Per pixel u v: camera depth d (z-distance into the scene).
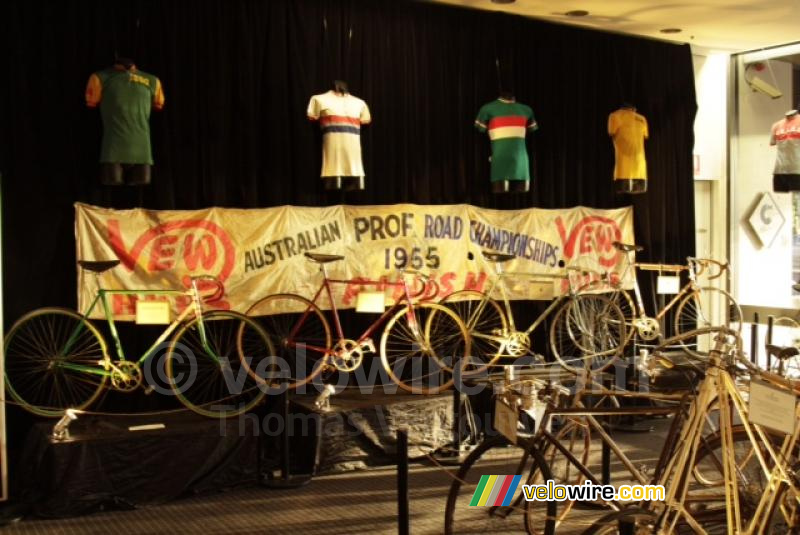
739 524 2.95
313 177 5.56
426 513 4.21
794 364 5.50
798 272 7.82
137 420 4.67
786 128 7.21
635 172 6.64
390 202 5.87
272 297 5.19
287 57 5.46
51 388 4.82
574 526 3.93
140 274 4.97
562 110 6.59
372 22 5.78
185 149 5.14
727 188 7.71
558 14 6.30
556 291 6.52
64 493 4.14
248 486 4.68
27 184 4.71
